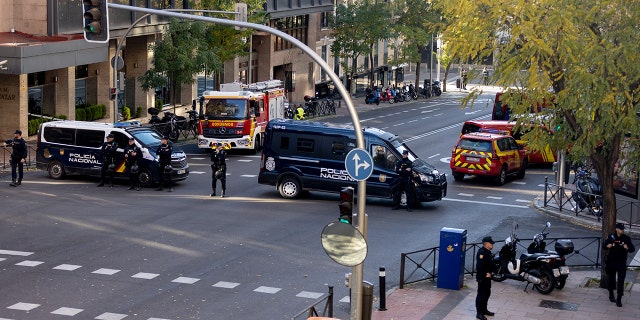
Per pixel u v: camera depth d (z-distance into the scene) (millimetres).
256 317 18516
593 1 19953
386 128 55750
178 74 48938
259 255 23469
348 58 81125
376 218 28641
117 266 21922
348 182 30672
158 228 26031
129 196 30734
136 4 49250
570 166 37250
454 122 60844
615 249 20062
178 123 46219
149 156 32312
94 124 33438
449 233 21094
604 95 19875
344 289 20859
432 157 43375
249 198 31172
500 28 21000
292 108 61625
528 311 19531
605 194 21734
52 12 43219
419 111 69438
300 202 30828
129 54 52344
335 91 78688
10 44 39500
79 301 19125
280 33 17219
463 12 20906
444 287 21219
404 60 79750
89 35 20391
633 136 21438
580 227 28672
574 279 22453
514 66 20406
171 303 19219
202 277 21281
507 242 21609
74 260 22328
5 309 18406
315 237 25641
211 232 25797
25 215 27031
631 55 19484
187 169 33344
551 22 19594
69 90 46031
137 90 52688
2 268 21438
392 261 23500
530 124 22000
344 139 30812
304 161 31062
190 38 48219
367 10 73438
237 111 41438
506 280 22203
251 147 41938
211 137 41469
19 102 41500
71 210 28016
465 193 34094
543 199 32844
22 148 31594
